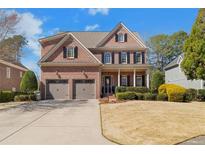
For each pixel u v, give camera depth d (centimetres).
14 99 3353
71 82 3562
